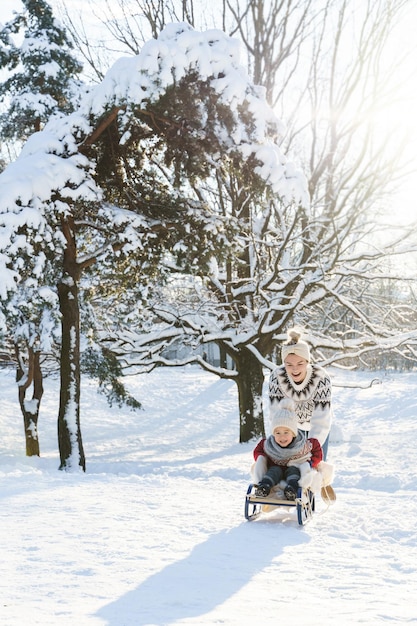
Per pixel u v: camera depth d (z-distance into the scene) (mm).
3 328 12062
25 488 8047
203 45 11297
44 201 11945
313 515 6258
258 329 18312
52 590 3783
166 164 13336
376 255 18328
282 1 19422
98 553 4668
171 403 33406
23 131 20625
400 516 6234
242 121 12094
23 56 20234
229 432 26406
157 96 10984
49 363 21719
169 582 3953
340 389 34062
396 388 33062
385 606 3492
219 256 13688
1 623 3156
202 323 19812
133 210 13641
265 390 33844
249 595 3703
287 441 5906
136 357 21859
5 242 11328
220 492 7680
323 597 3686
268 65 19703
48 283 12531
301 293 17797
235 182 18344
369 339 19031
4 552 4719
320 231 18797
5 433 26219
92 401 32062
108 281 15102
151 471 12422
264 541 5137
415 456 15148
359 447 17312
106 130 12562
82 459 12805
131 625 3137
